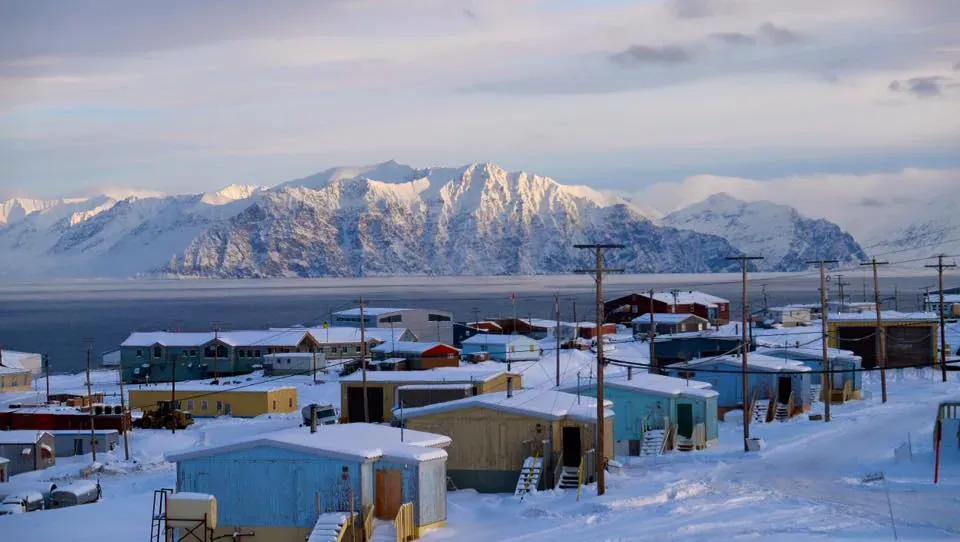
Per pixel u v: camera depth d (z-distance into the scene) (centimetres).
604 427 5159
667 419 6159
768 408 7556
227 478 3925
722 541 3609
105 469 6975
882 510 4197
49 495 5631
